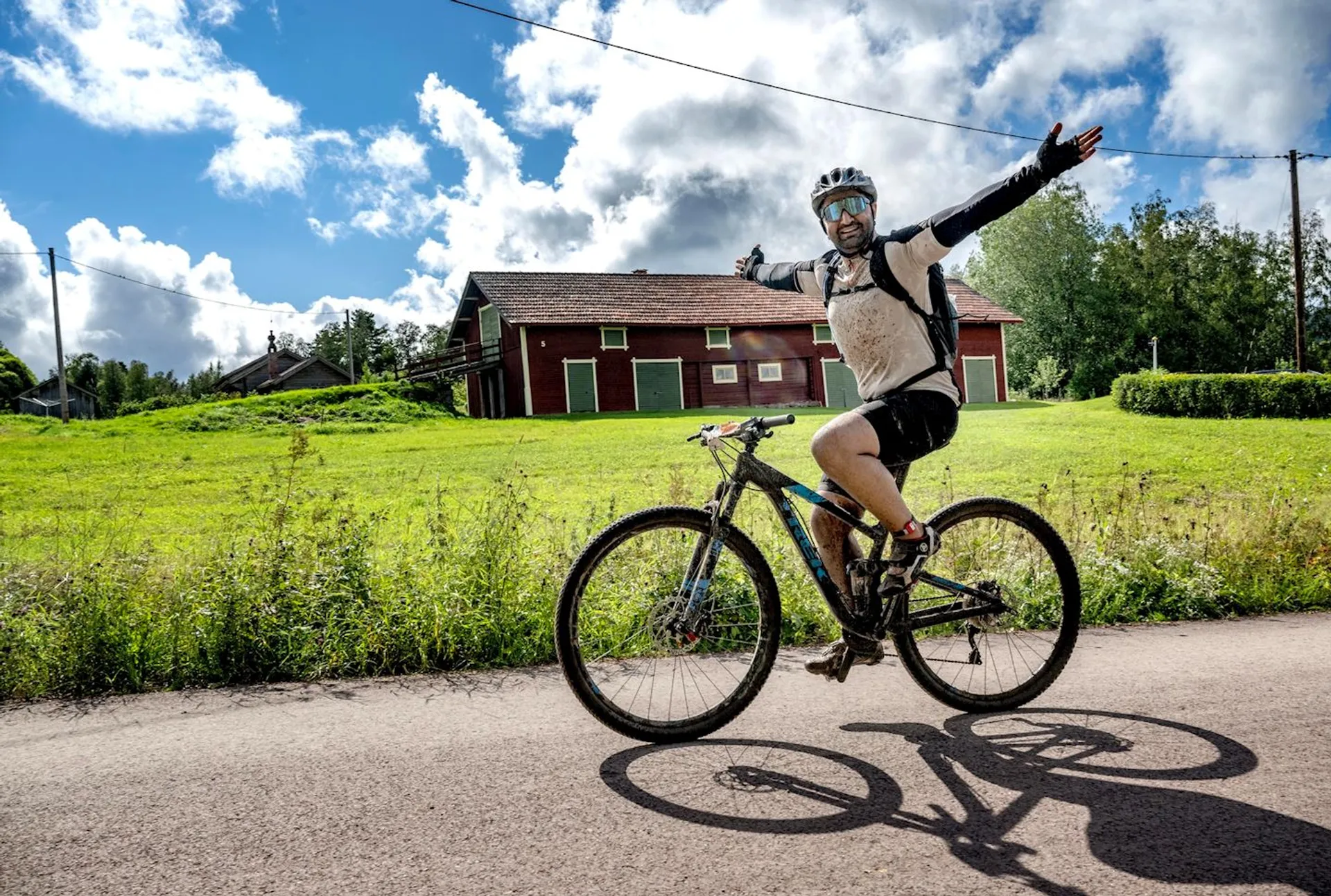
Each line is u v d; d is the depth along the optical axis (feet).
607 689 12.09
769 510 23.27
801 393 130.82
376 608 14.35
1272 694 11.85
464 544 16.71
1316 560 19.43
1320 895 6.82
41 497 48.75
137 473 61.11
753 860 7.41
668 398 125.70
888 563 10.96
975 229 10.00
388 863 7.38
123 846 7.71
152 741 10.46
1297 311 107.76
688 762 9.64
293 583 14.76
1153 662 13.67
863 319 10.80
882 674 13.08
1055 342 193.06
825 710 11.45
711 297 136.05
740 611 11.11
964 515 12.15
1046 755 9.80
